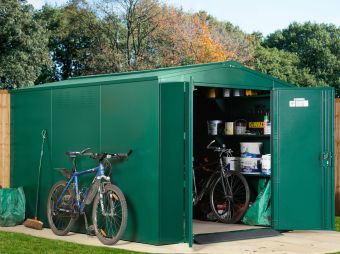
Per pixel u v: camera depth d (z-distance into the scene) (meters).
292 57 61.94
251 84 10.16
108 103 9.68
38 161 10.91
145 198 9.13
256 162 10.89
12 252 8.51
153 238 9.02
